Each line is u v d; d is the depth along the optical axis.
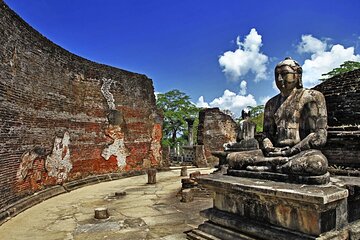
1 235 6.50
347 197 4.38
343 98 8.51
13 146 8.69
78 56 13.44
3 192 8.00
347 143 7.71
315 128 5.07
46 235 6.45
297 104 5.27
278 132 5.45
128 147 16.38
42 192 10.30
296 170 4.47
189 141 27.61
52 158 11.23
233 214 5.12
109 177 14.73
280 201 4.30
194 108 33.75
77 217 7.85
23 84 9.45
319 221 3.98
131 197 10.32
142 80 17.75
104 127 14.93
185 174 15.77
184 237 6.03
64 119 12.19
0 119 8.01
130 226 6.89
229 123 21.94
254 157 5.30
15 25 9.01
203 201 9.24
